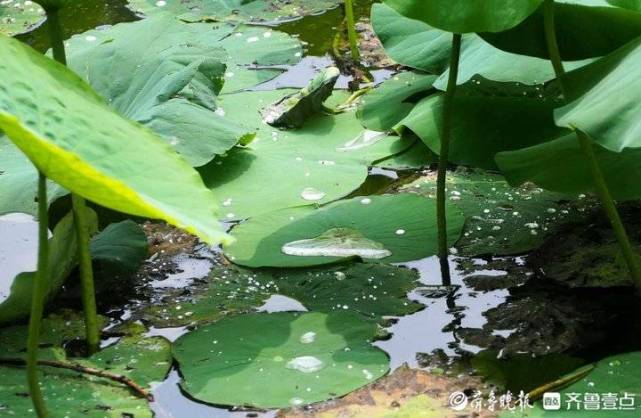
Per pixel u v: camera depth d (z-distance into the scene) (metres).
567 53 3.45
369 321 3.30
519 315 3.31
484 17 3.24
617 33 3.42
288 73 4.16
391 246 3.49
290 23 4.46
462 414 3.06
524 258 3.44
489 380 3.15
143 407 3.11
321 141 3.85
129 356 3.23
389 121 3.89
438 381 3.14
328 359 3.19
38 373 3.18
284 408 3.09
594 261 3.41
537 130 3.67
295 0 4.57
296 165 3.75
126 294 3.41
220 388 3.14
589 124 3.06
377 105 3.96
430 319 3.31
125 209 2.87
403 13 3.26
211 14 4.51
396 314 3.32
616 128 3.04
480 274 3.41
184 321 3.33
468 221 3.55
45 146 2.77
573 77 3.23
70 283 3.44
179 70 3.61
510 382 3.15
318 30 4.40
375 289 3.38
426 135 3.71
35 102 2.97
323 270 3.44
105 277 3.42
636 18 3.39
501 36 3.46
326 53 4.27
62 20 4.50
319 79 3.94
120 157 2.97
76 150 2.95
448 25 3.25
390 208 3.58
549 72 3.64
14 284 3.27
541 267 3.41
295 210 3.60
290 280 3.42
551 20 3.28
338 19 4.46
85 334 3.30
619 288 3.35
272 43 4.30
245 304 3.36
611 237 3.46
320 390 3.12
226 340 3.25
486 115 3.72
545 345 3.24
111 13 4.54
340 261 3.45
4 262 3.51
